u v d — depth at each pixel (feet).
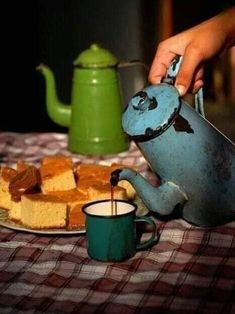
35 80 8.38
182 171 2.93
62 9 8.04
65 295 2.52
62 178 3.31
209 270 2.71
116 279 2.66
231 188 3.01
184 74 3.06
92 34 8.15
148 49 8.41
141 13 8.23
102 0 8.04
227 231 3.10
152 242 2.91
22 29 8.12
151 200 2.92
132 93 8.38
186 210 3.10
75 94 4.47
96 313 2.37
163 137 2.89
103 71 4.40
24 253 2.91
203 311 2.36
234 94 9.50
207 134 2.94
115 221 2.76
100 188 3.20
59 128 8.48
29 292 2.56
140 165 4.21
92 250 2.83
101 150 4.46
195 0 8.82
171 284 2.59
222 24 3.32
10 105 8.45
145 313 2.36
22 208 3.18
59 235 3.10
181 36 3.42
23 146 4.69
